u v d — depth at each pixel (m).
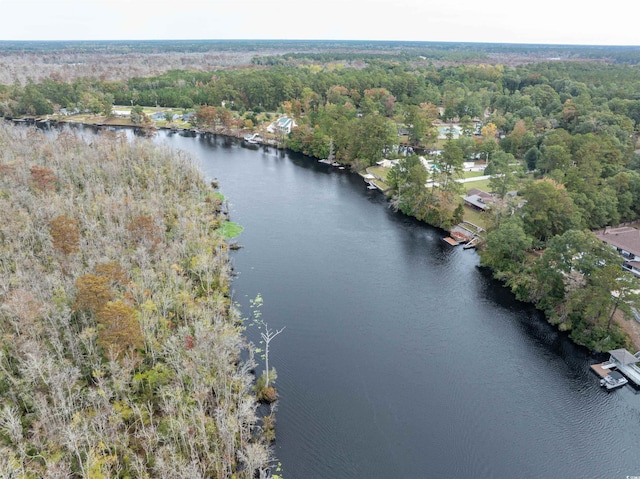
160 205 124.19
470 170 188.38
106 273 79.50
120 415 61.75
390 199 164.88
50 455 55.91
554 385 80.06
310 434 68.62
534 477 63.59
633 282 83.44
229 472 59.09
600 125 189.00
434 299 104.31
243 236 132.25
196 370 69.06
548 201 113.06
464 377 81.38
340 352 86.19
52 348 72.00
